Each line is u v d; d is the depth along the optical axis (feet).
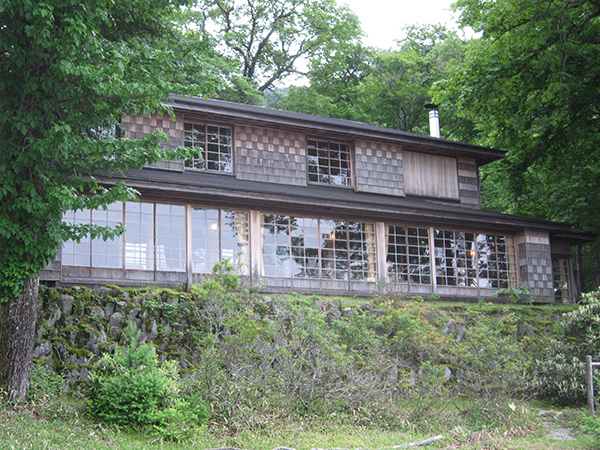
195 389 45.65
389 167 87.97
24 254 43.11
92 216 62.28
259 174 79.30
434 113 102.89
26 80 41.98
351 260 74.64
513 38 80.84
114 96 44.70
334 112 132.57
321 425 45.06
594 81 83.82
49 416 40.52
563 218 107.34
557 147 93.66
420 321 61.98
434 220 80.28
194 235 66.69
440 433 46.32
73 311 50.52
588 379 50.98
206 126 77.41
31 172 43.47
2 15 42.19
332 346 51.08
